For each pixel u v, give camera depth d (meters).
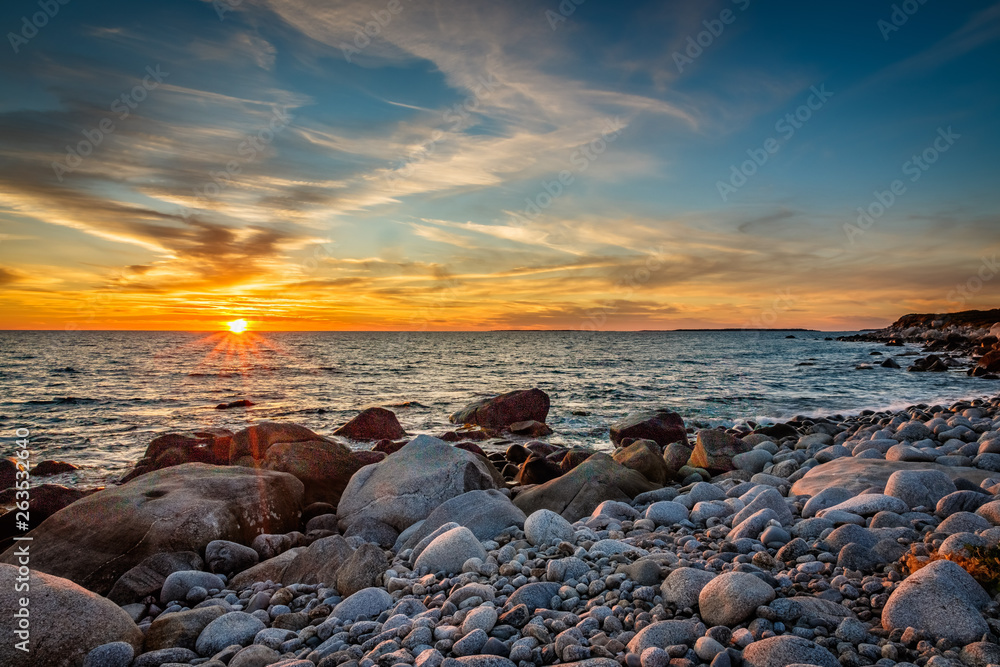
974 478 8.05
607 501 8.34
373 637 4.58
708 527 7.26
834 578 4.82
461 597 5.17
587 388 34.03
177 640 5.12
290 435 14.07
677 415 19.39
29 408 27.67
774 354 71.50
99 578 7.09
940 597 3.95
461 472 9.84
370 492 9.88
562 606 4.91
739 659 3.75
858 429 15.48
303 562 6.78
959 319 93.50
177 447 15.01
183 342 125.81
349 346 110.00
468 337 189.62
